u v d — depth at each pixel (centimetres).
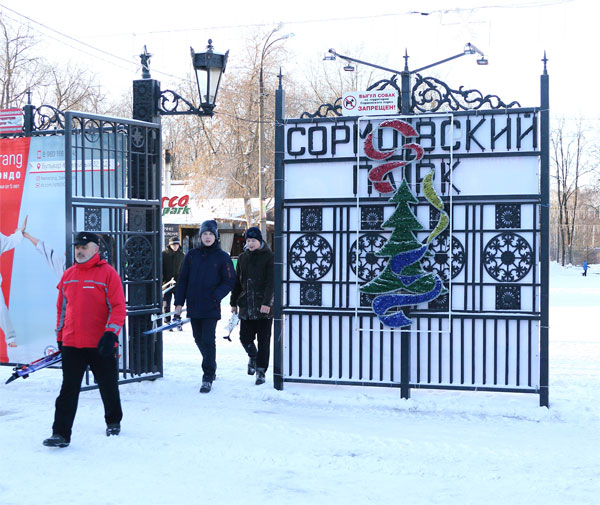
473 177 770
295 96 3384
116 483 505
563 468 545
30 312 879
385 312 784
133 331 866
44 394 807
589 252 8406
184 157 3503
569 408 732
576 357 1095
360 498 479
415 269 773
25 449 586
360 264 802
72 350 594
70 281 604
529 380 759
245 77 3297
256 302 874
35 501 468
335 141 806
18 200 881
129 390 826
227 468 543
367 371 805
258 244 883
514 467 547
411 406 752
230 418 698
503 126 764
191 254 849
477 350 774
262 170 2873
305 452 584
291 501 472
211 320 832
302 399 783
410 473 534
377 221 796
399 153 787
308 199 813
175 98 891
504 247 763
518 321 762
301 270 820
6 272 888
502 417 714
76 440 611
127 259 852
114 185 848
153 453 578
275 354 822
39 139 872
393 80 796
